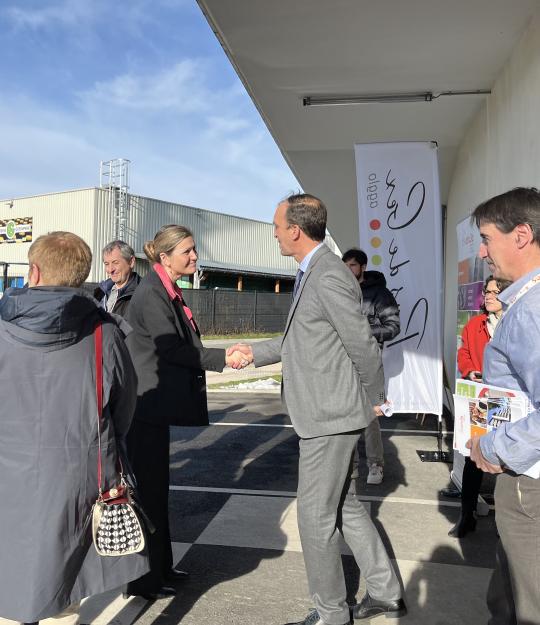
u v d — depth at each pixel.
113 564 1.95
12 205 31.73
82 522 1.88
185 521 3.92
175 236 2.88
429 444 6.15
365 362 2.43
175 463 5.39
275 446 6.06
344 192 9.21
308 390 2.46
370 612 2.70
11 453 1.83
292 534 3.70
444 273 8.97
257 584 3.04
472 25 4.61
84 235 28.77
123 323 2.12
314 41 4.96
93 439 1.90
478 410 1.88
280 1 4.30
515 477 1.73
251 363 2.86
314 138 7.66
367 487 4.71
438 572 3.19
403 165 5.60
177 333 2.85
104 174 29.45
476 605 2.85
